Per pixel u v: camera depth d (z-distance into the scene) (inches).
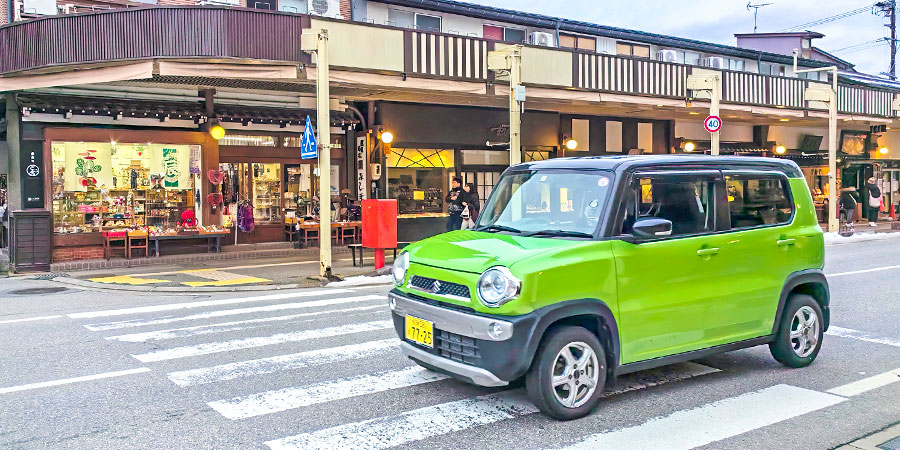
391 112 712.4
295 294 432.8
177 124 617.9
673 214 218.7
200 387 228.7
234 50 503.5
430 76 584.4
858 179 1127.6
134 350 280.7
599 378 200.2
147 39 500.1
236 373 245.1
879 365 257.4
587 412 199.6
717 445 179.2
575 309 192.1
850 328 320.2
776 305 240.8
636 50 928.3
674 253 212.7
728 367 255.6
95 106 565.0
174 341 296.7
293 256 643.5
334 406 208.8
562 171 227.3
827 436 186.2
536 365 191.5
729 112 818.8
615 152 900.6
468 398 216.4
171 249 616.1
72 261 571.2
